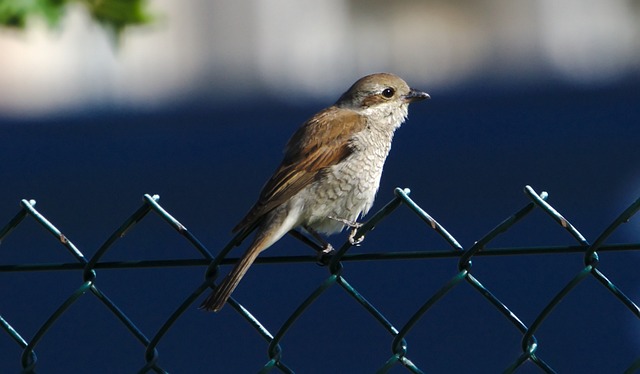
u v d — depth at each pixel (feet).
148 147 57.41
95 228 52.44
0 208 54.85
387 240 48.11
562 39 72.38
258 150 56.39
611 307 39.63
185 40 76.48
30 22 22.59
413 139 54.08
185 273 44.50
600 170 51.42
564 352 38.93
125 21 23.13
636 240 40.88
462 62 73.56
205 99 75.56
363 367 39.52
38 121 61.82
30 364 16.22
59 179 55.67
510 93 59.52
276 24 76.48
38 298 44.60
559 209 49.47
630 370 14.15
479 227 49.01
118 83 75.77
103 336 41.88
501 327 39.91
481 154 52.90
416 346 39.75
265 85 75.77
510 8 73.26
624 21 71.82
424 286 42.27
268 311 41.75
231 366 39.88
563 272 41.68
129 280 44.50
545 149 52.19
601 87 58.54
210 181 54.75
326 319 41.63
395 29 75.56
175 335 41.45
